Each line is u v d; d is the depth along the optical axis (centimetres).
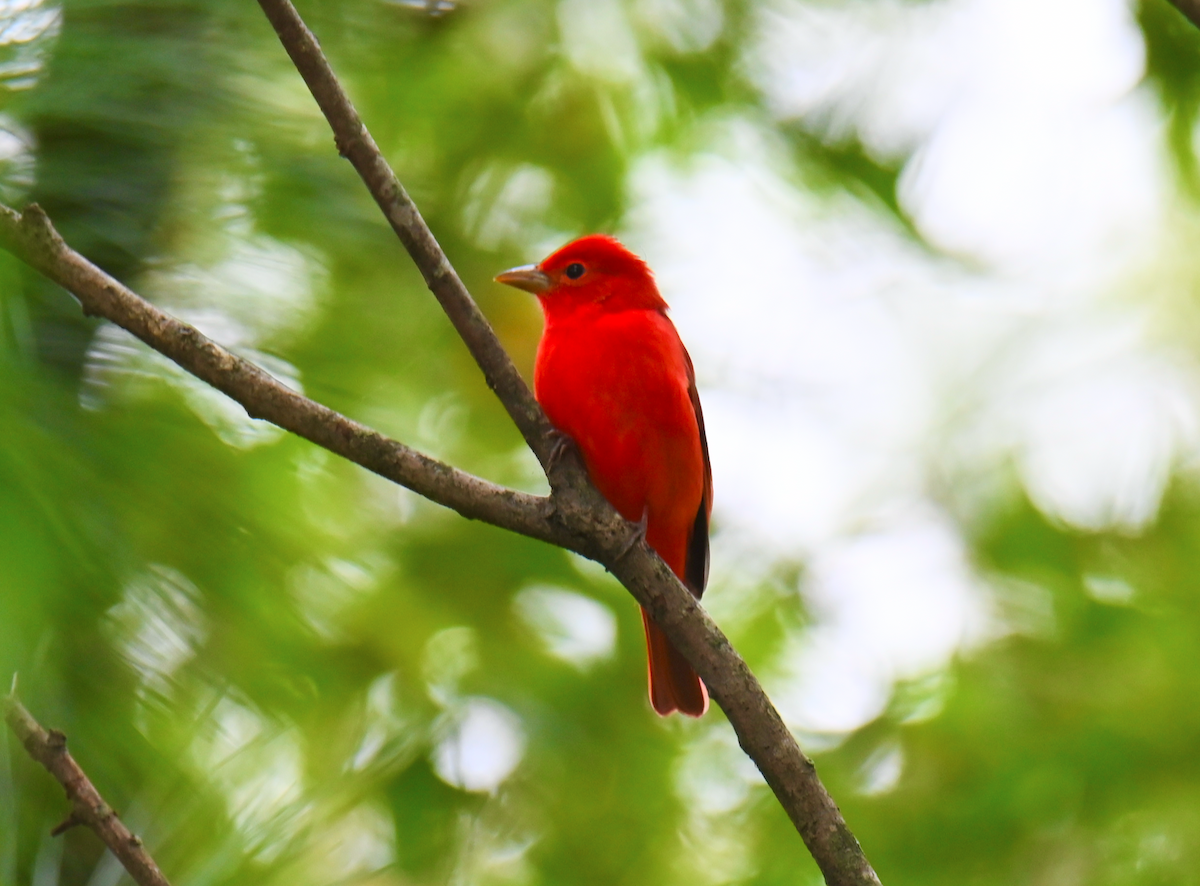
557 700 1123
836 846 555
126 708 533
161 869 519
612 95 1331
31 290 560
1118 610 1230
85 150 605
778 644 1289
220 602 561
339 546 729
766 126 1336
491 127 1235
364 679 955
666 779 1144
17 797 510
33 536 435
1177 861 1053
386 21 863
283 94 699
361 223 717
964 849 1106
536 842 1086
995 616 1270
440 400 1191
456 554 1118
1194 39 1271
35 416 477
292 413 580
